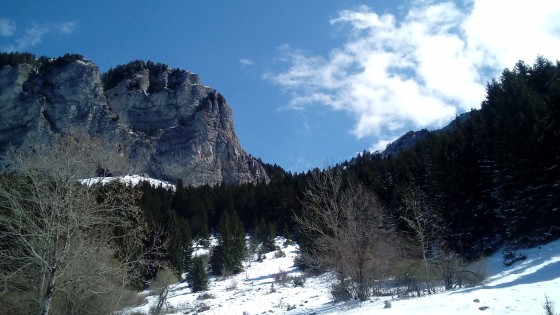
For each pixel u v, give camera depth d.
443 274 22.86
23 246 17.19
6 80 136.88
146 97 162.38
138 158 144.88
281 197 78.75
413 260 26.73
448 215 35.62
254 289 37.53
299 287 34.78
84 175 18.64
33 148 18.59
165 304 29.25
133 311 25.88
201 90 171.38
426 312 13.45
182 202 80.00
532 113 30.83
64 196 17.97
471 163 35.91
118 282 19.95
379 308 16.09
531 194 29.89
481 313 12.34
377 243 25.34
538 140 29.94
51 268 16.77
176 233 47.47
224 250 52.00
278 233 74.56
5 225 16.69
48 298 16.61
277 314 23.95
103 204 18.44
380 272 24.72
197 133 157.75
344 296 24.30
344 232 25.36
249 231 75.00
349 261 23.91
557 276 17.98
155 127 158.00
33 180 17.30
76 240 17.81
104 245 18.38
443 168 36.78
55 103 139.62
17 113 132.75
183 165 150.00
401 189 39.38
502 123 32.50
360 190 31.30
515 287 15.47
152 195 76.31
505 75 41.25
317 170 36.78
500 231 34.31
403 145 118.19
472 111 46.62
